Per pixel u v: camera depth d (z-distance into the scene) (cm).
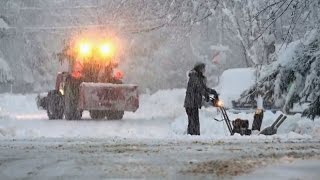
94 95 5109
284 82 3519
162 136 2638
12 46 13038
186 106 3158
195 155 1725
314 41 3453
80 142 2245
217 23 7050
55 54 6025
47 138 2491
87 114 6500
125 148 1959
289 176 1288
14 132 3197
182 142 2228
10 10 12962
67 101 5259
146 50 11256
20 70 13262
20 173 1380
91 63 5575
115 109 5172
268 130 3023
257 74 4934
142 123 4716
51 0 13400
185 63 11369
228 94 5425
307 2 3806
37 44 13225
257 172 1347
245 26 6469
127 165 1494
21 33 13062
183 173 1343
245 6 6300
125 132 3572
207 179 1257
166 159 1617
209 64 10862
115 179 1270
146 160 1598
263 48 5853
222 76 5847
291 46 3541
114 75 5675
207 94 3170
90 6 10169
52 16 13362
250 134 3025
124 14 6838
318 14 3791
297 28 4253
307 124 3120
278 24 5650
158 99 9281
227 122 3106
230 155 1716
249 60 6600
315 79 3366
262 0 6022
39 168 1457
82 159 1631
